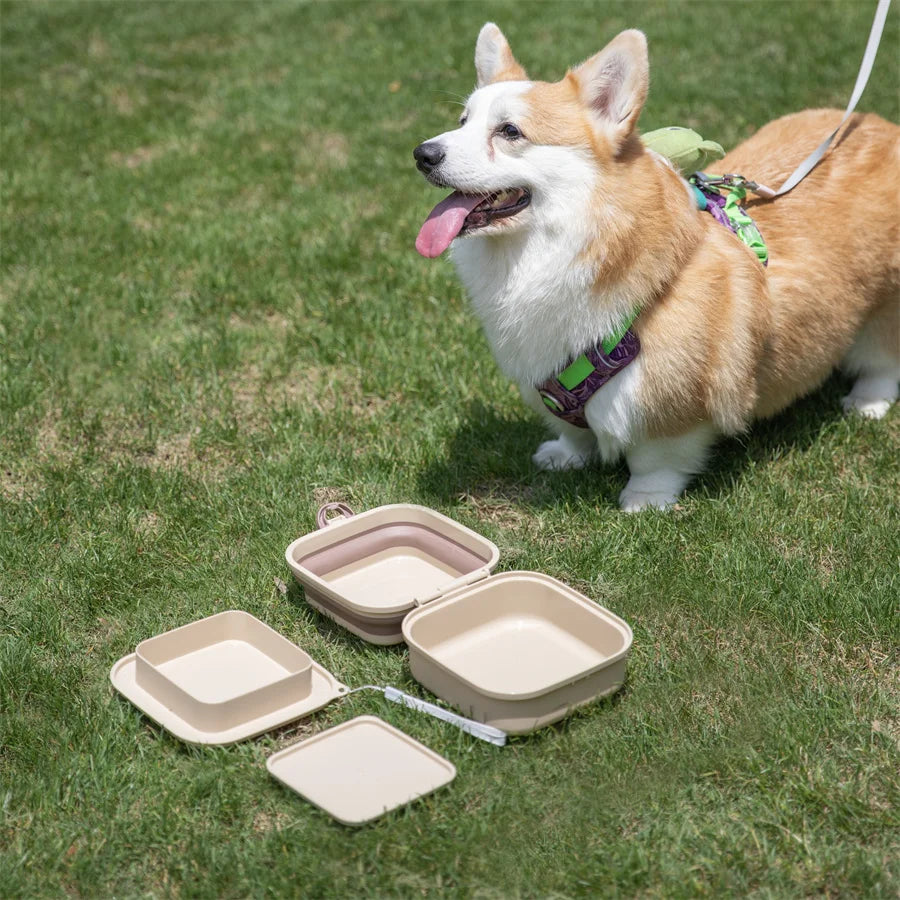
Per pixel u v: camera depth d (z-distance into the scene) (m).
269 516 2.28
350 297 2.77
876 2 4.45
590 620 2.05
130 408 2.51
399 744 1.96
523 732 1.97
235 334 2.67
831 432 2.43
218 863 1.88
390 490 2.32
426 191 3.16
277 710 2.00
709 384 2.21
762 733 1.99
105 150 3.51
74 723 2.01
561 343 2.18
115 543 2.24
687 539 2.23
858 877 1.86
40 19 4.77
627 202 2.12
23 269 2.88
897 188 2.33
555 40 4.27
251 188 3.23
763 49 4.02
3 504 2.32
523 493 2.35
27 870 1.89
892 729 2.00
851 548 2.21
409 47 4.34
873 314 2.39
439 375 2.56
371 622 2.07
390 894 1.86
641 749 1.97
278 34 4.58
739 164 2.37
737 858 1.88
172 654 2.06
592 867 1.88
